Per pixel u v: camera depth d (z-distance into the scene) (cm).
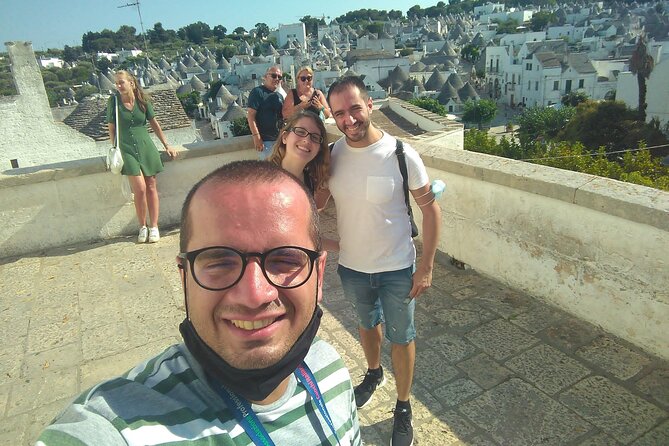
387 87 7819
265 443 95
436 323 347
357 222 223
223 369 92
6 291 429
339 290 405
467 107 6450
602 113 3884
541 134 5203
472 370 296
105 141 2503
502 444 241
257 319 91
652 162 1934
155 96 2903
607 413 256
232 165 100
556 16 14688
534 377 287
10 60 2216
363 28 17625
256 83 8750
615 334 313
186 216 97
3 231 495
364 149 219
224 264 91
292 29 15500
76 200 520
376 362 267
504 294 378
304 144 218
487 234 394
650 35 9119
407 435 236
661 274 276
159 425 85
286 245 94
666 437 239
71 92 8600
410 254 230
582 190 305
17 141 2309
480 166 378
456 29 15138
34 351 341
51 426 83
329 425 107
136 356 331
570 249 329
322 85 7712
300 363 106
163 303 398
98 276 450
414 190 223
